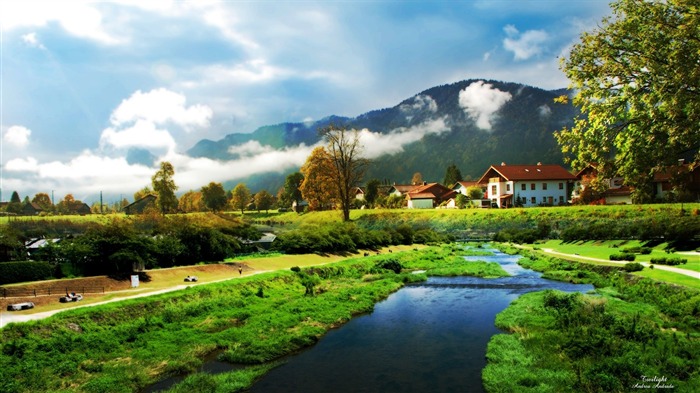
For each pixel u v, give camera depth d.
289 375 18.78
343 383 17.73
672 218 51.81
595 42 21.69
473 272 47.16
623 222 63.97
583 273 40.91
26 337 20.41
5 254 38.59
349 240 61.50
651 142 20.77
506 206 105.19
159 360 20.44
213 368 19.97
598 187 23.34
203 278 37.81
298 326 26.14
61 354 20.08
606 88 21.94
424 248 72.38
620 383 15.61
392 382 17.69
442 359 20.23
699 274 30.73
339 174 87.81
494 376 17.53
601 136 22.28
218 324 26.38
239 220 68.50
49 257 34.81
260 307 30.44
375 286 39.03
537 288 37.53
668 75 19.44
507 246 72.38
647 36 20.16
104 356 20.73
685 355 17.72
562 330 22.70
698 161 20.56
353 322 27.69
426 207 128.62
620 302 28.00
